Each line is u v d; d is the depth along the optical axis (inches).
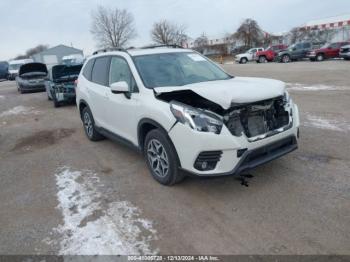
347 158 163.0
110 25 2479.1
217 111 125.4
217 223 114.8
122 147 211.8
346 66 684.7
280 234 105.8
